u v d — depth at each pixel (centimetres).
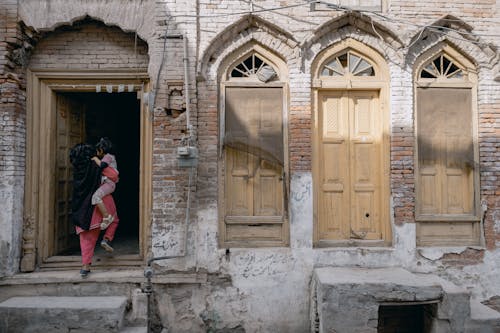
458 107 624
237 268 585
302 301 585
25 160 611
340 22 608
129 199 965
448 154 621
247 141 605
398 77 607
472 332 499
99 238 782
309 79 604
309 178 596
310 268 588
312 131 615
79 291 574
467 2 610
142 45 623
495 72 612
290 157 601
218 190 602
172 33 588
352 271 561
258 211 611
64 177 680
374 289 498
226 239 604
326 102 628
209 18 593
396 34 598
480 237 614
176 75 586
